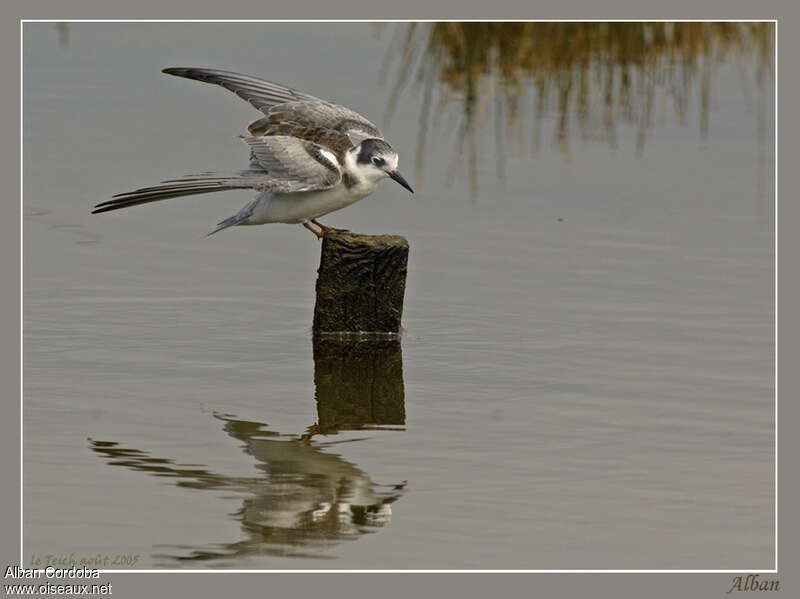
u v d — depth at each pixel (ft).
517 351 45.24
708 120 71.41
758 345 45.47
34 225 55.31
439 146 66.39
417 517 33.09
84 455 36.37
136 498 33.96
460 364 44.21
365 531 32.32
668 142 68.39
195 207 58.80
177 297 49.65
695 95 74.64
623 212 58.75
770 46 78.59
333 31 80.64
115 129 66.03
